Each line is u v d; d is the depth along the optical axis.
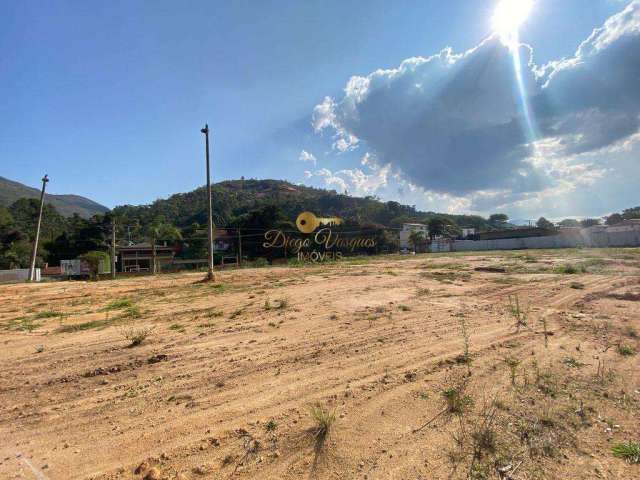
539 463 2.31
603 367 3.94
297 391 3.54
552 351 4.52
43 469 2.40
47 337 6.29
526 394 3.30
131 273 36.06
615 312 6.67
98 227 59.62
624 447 2.44
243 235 56.53
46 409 3.33
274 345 5.19
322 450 2.53
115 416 3.15
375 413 3.03
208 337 5.83
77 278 36.84
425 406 3.12
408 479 2.19
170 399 3.47
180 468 2.37
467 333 5.50
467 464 2.32
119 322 7.50
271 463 2.40
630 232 50.38
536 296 8.83
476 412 2.98
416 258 36.94
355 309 7.75
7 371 4.44
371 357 4.49
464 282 12.31
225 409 3.21
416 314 7.03
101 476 2.31
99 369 4.41
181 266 51.34
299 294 10.55
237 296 10.97
